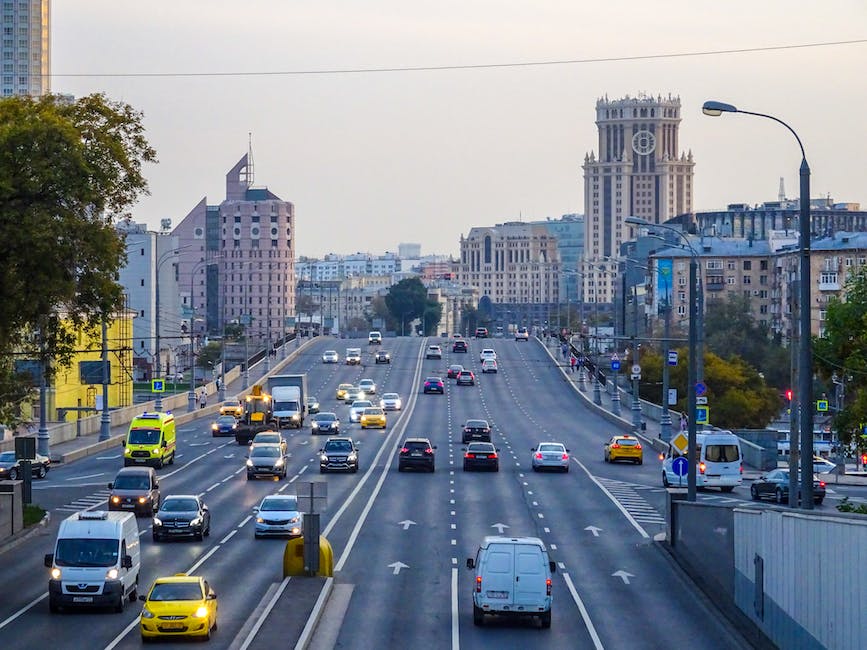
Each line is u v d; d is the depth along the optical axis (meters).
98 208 65.69
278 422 137.25
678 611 51.50
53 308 69.69
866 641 32.31
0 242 61.69
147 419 104.44
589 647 44.88
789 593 40.94
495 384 193.12
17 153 62.81
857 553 33.19
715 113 45.84
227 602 52.03
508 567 47.62
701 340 124.00
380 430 136.25
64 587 50.69
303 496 57.09
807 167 45.16
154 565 60.88
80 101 68.06
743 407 160.88
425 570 59.94
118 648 44.41
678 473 79.12
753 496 86.94
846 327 78.06
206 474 99.50
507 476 98.44
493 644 45.12
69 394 154.88
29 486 80.38
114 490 78.56
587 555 64.69
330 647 44.44
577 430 139.12
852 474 113.19
